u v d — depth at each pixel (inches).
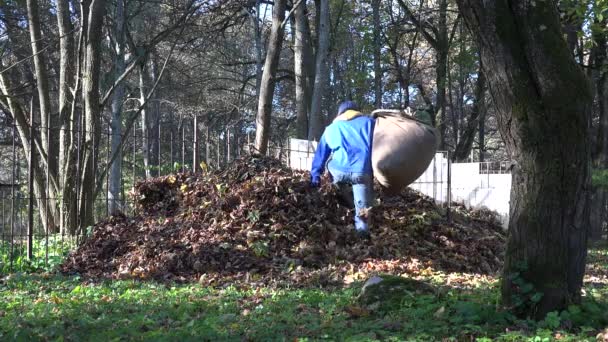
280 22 493.0
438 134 312.8
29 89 920.9
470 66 968.9
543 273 188.2
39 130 552.4
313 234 354.9
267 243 345.1
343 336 179.8
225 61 1118.4
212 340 178.9
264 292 272.7
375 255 351.9
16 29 829.2
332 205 376.2
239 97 1122.7
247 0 896.3
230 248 339.9
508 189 544.1
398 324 189.9
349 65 1038.4
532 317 189.2
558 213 186.2
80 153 430.3
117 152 578.2
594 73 759.1
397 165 298.7
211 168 434.9
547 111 181.8
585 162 186.9
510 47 180.1
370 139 309.9
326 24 772.6
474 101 1038.4
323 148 320.2
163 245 345.4
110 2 823.1
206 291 275.9
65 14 550.0
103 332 187.5
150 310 228.5
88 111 482.0
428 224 396.8
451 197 558.9
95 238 376.5
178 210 392.5
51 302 249.9
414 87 1258.6
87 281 315.3
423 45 1362.0
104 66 1000.9
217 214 367.6
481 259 382.3
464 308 195.6
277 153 606.2
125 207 594.6
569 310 186.1
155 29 1010.1
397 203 412.8
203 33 888.9
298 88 941.2
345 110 327.0
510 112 186.9
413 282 234.4
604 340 168.6
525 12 177.0
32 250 397.4
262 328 192.5
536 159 185.9
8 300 258.5
